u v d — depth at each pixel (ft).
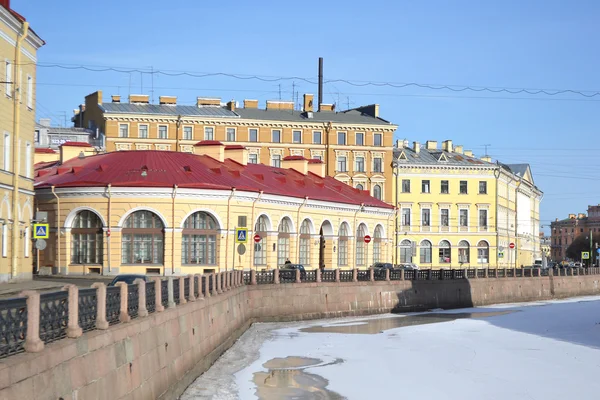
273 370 105.81
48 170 206.18
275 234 194.70
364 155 335.47
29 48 152.05
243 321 143.33
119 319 61.46
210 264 177.88
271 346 128.88
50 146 310.24
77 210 177.58
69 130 315.78
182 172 181.98
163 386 72.54
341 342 134.51
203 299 100.53
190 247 176.86
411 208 335.06
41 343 44.21
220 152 206.59
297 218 202.80
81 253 178.40
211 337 105.19
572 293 277.64
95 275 174.81
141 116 314.55
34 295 43.96
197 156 198.29
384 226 244.42
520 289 245.04
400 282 191.21
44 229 136.67
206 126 322.55
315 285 168.04
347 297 175.63
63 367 46.57
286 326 156.56
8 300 41.27
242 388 91.97
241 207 182.60
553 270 271.49
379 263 224.94
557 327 160.56
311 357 117.70
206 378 94.79
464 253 338.34
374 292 183.01
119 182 174.50
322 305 169.17
